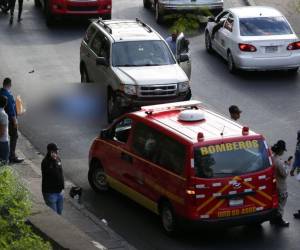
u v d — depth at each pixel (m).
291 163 25.52
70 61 37.66
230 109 22.95
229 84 34.62
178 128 20.52
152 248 19.81
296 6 44.56
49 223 16.22
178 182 19.80
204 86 34.28
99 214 21.94
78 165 26.00
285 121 30.14
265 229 21.02
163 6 41.34
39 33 42.50
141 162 21.25
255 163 19.94
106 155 22.81
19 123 29.80
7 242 12.46
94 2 43.12
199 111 21.47
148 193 21.08
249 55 35.03
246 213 19.89
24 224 13.62
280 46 35.09
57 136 28.69
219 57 38.50
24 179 23.64
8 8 46.16
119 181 22.33
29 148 27.55
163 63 30.88
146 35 31.64
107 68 30.56
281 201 20.91
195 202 19.50
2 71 35.88
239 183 19.66
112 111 30.12
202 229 19.70
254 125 29.72
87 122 30.19
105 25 32.59
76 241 15.55
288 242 20.28
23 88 33.25
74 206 22.20
